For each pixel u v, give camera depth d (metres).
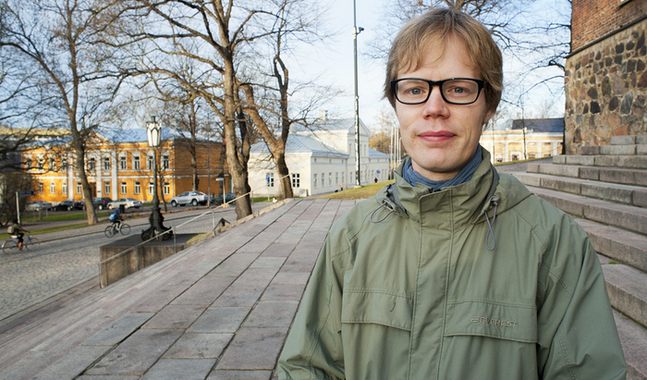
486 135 53.47
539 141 52.00
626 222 3.64
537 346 0.94
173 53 14.80
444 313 0.98
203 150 47.34
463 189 0.96
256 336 3.20
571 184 5.28
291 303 3.92
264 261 5.55
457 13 1.04
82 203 43.06
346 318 1.05
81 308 5.05
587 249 0.97
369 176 54.84
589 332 0.88
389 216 1.11
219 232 9.62
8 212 30.23
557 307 0.93
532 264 0.95
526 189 1.06
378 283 1.05
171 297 4.15
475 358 0.93
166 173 43.41
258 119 16.47
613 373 0.83
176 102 16.11
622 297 2.57
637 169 4.95
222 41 15.12
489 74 1.01
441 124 0.99
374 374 1.00
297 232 7.53
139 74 14.76
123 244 9.98
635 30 5.89
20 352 3.49
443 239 1.02
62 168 26.08
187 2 14.02
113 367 2.76
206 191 47.88
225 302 3.99
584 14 7.32
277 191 40.00
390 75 1.11
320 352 1.10
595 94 6.95
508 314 0.93
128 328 3.40
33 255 15.11
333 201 11.91
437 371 0.95
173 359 2.86
